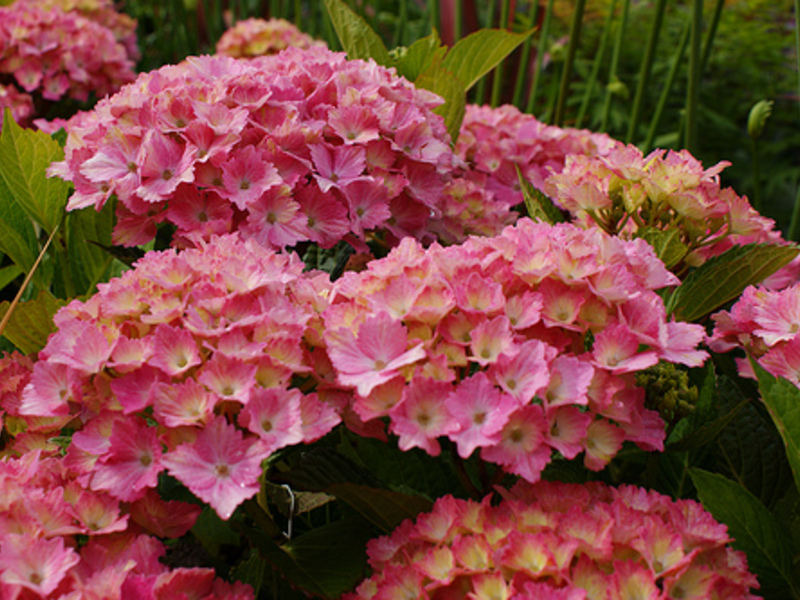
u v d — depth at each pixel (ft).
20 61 3.51
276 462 1.87
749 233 2.16
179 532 1.66
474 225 2.61
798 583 1.73
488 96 4.72
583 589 1.49
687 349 1.73
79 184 2.16
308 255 2.35
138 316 1.74
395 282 1.70
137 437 1.63
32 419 1.86
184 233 2.09
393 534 1.66
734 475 1.99
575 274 1.70
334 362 1.65
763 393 1.72
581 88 5.42
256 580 1.75
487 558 1.57
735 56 5.72
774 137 6.03
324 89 2.25
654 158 2.16
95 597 1.50
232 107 2.14
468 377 1.61
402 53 2.89
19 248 2.40
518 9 6.45
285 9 5.14
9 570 1.50
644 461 1.93
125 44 4.59
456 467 1.73
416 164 2.30
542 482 1.67
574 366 1.63
